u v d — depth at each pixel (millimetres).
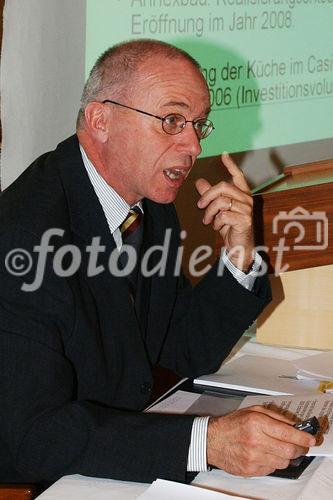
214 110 2869
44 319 1414
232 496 1170
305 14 2969
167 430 1289
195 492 1185
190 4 2740
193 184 2955
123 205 1625
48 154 1681
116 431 1302
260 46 2908
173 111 1517
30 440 1319
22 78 2451
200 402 1522
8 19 2414
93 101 1570
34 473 1327
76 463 1296
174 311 1824
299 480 1238
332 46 3037
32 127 2484
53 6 2467
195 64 1559
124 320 1584
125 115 1532
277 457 1221
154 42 1561
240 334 1744
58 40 2488
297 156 3041
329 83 3061
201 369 1717
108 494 1236
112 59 1558
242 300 1740
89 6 2533
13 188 1582
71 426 1314
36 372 1366
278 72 2963
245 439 1228
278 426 1226
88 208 1569
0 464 1458
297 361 1692
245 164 2963
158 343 1765
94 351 1496
